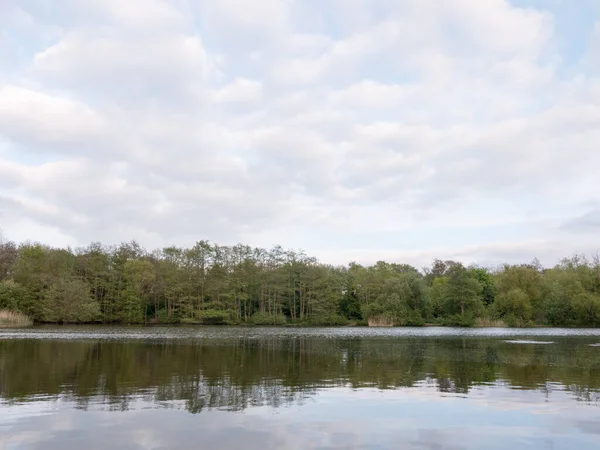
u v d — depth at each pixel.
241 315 114.31
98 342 43.47
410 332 72.19
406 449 11.49
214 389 19.11
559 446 11.80
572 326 93.56
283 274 112.75
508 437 12.48
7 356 30.30
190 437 12.31
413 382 20.91
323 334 64.44
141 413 14.88
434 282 136.62
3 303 90.25
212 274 111.00
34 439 12.09
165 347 38.41
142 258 113.31
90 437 12.29
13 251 106.88
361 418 14.35
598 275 94.88
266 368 25.47
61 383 20.39
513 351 35.97
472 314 98.94
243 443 11.85
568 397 17.55
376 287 114.38
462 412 15.15
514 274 100.62
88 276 103.81
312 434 12.66
